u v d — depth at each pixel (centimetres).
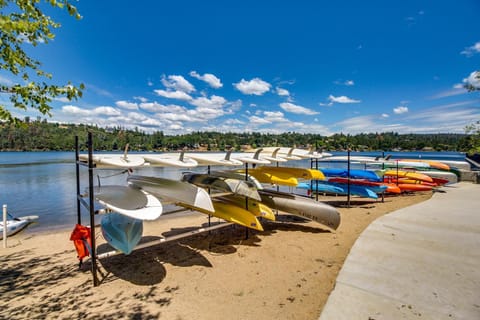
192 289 351
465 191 1061
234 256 466
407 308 268
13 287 363
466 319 249
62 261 463
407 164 1221
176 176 1836
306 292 332
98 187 448
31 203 1105
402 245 458
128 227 412
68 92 320
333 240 540
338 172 973
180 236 439
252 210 556
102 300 326
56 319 287
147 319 285
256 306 304
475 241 472
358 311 264
